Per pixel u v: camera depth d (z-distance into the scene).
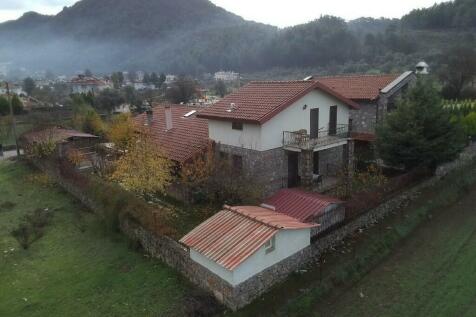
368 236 17.09
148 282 14.31
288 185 22.20
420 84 23.00
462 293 13.41
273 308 12.68
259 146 20.30
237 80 125.62
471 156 27.88
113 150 27.41
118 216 18.05
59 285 14.66
